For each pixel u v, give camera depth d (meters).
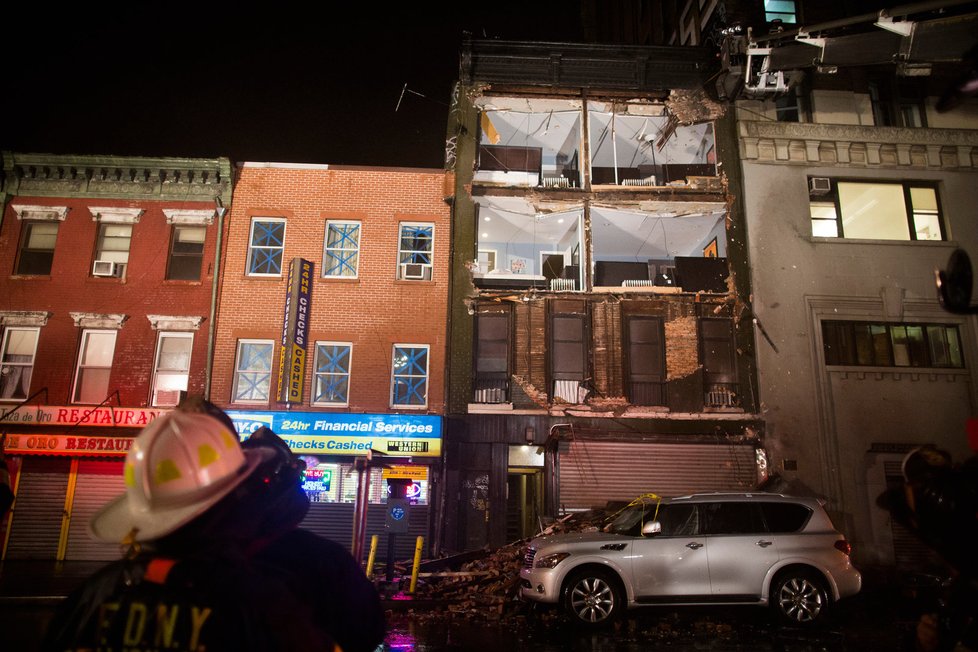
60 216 19.75
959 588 2.84
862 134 20.22
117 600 1.52
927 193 20.27
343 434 17.73
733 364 18.73
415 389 18.89
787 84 19.17
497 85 20.27
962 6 13.95
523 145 22.55
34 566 16.16
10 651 7.75
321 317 19.08
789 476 17.78
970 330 18.98
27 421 17.95
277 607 1.57
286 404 18.34
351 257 19.81
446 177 19.83
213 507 1.64
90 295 19.22
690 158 22.30
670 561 9.51
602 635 9.04
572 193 19.67
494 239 22.08
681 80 20.45
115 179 20.00
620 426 18.08
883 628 9.59
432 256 19.64
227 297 19.14
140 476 1.60
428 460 17.75
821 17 20.62
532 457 18.44
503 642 8.54
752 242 19.34
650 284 19.66
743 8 19.77
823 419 18.23
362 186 20.05
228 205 19.78
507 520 18.53
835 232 19.86
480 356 18.73
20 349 19.02
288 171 20.09
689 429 18.09
